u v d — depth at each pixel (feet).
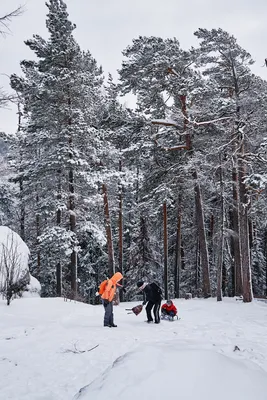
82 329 26.53
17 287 42.55
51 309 37.45
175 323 32.30
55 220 72.02
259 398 8.79
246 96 56.13
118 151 66.85
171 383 9.32
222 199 57.67
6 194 91.86
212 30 58.29
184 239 91.50
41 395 13.42
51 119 64.34
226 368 10.32
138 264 84.74
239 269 65.57
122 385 9.65
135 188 87.86
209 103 61.67
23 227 89.76
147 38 67.41
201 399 8.61
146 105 70.13
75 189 67.51
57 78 60.80
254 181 42.78
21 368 16.62
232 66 59.52
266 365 15.98
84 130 61.93
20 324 27.78
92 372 16.03
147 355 11.32
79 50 67.77
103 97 76.18
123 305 51.88
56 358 18.26
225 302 53.67
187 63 64.49
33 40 66.90
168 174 70.44
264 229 89.86
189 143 65.92
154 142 65.67
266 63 42.93
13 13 17.12
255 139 54.19
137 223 88.79
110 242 68.74
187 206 79.97
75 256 63.72
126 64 65.46
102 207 73.77
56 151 62.49
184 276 92.17
